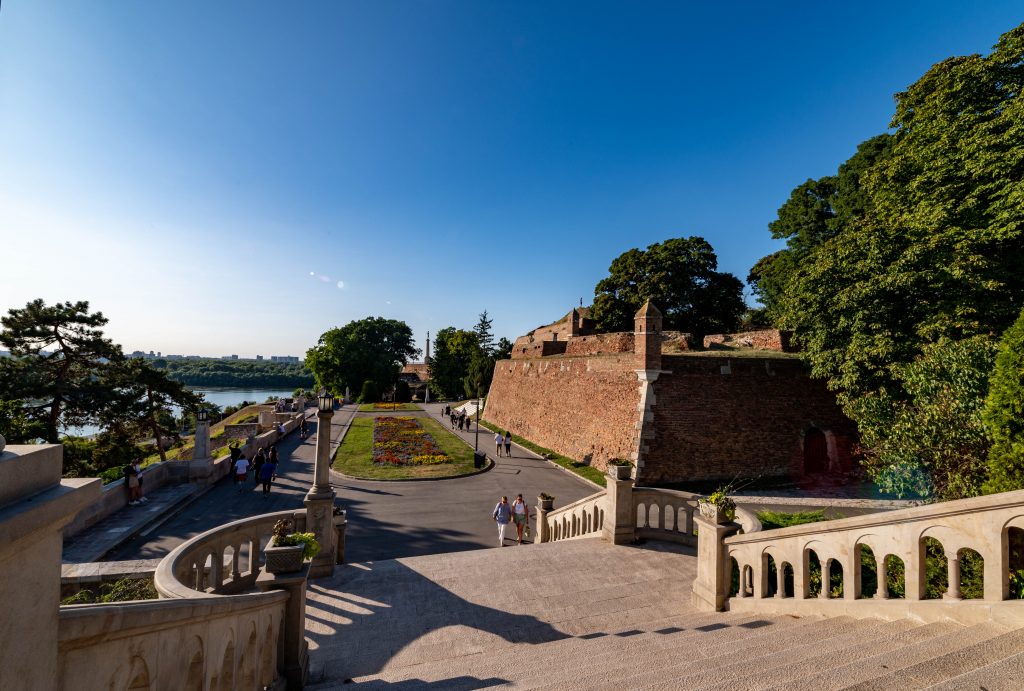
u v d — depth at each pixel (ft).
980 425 30.99
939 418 34.27
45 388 73.92
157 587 15.39
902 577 22.39
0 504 5.18
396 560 33.06
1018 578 16.83
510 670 17.87
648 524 37.35
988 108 48.55
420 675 18.25
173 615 8.97
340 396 242.99
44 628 5.99
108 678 7.47
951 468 33.45
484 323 310.86
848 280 54.34
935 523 15.42
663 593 27.84
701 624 22.31
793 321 62.69
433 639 22.72
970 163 45.70
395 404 209.05
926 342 48.55
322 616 24.97
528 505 61.72
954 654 11.68
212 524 49.42
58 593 6.34
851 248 53.42
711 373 71.82
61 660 6.43
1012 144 43.86
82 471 65.31
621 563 32.40
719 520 24.97
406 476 74.02
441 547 45.85
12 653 5.48
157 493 58.08
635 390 73.77
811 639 16.52
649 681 14.37
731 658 15.76
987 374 33.50
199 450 64.49
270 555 17.37
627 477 36.60
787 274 119.24
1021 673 10.21
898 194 58.13
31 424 59.57
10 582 5.44
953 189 48.52
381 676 18.42
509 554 34.17
